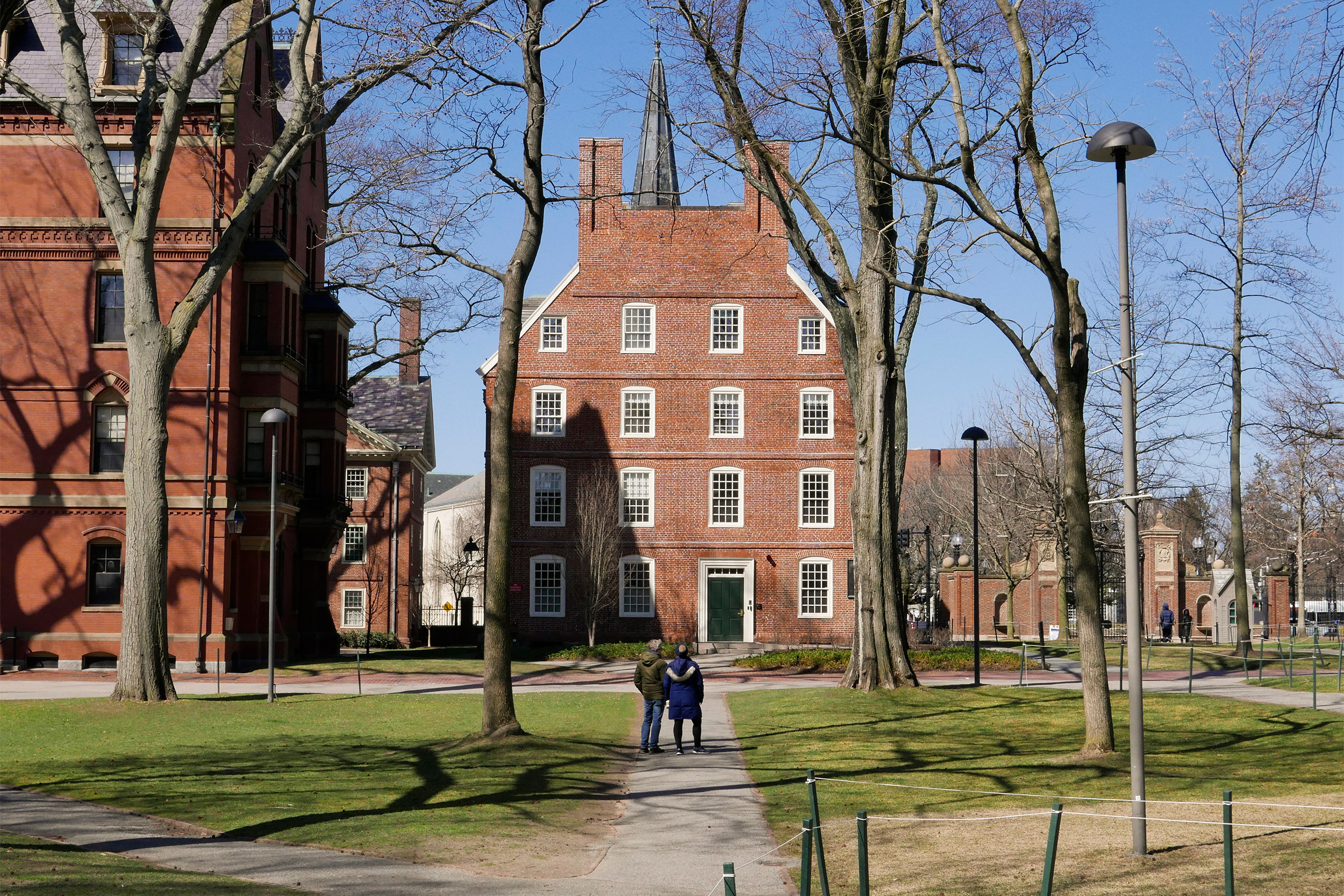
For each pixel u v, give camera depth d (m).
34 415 38.88
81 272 39.16
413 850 13.66
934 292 20.17
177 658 38.22
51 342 38.97
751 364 55.09
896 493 31.94
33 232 39.03
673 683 22.08
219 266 30.16
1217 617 57.94
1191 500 79.69
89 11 38.19
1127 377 14.38
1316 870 11.65
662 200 55.47
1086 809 15.62
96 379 38.81
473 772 19.11
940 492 94.81
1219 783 17.19
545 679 37.72
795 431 54.84
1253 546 88.69
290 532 43.19
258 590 40.53
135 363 29.25
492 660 22.36
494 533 22.44
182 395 38.88
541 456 54.53
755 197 55.44
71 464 38.81
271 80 43.59
